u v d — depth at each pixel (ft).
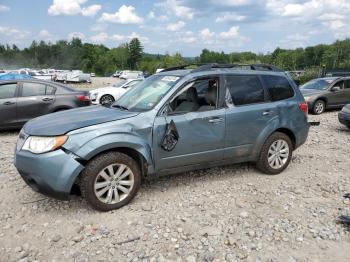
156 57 419.74
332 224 12.64
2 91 27.73
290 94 18.26
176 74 15.94
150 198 14.75
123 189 13.73
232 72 16.51
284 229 12.28
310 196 15.28
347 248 11.16
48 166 12.30
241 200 14.69
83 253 10.82
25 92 28.30
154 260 10.48
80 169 12.51
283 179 17.38
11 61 353.92
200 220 12.85
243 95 16.53
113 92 52.34
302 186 16.47
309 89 45.52
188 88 15.17
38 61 357.00
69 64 361.92
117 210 13.61
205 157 15.56
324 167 19.53
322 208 13.97
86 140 12.63
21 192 15.38
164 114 14.34
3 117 27.48
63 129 12.69
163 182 16.56
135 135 13.56
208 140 15.37
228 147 16.08
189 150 14.98
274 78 17.85
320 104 43.45
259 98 17.02
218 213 13.46
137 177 13.96
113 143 12.97
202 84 15.64
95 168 12.86
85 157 12.54
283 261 10.44
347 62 255.70
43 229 12.21
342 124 34.22
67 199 12.76
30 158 12.55
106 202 13.33
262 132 16.96
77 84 151.74
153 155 14.14
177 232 12.02
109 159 13.07
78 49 373.20
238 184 16.53
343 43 286.87
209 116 15.24
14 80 28.40
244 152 16.72
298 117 18.22
